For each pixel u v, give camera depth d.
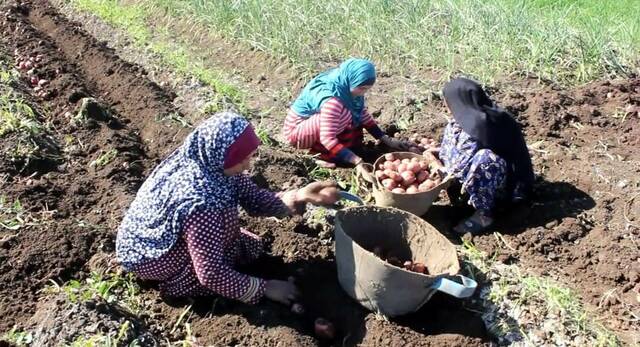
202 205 2.74
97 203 3.82
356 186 3.93
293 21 5.92
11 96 4.80
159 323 2.96
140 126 4.84
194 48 6.12
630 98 4.74
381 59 5.43
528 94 4.85
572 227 3.49
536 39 5.43
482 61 5.23
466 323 2.96
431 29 5.82
